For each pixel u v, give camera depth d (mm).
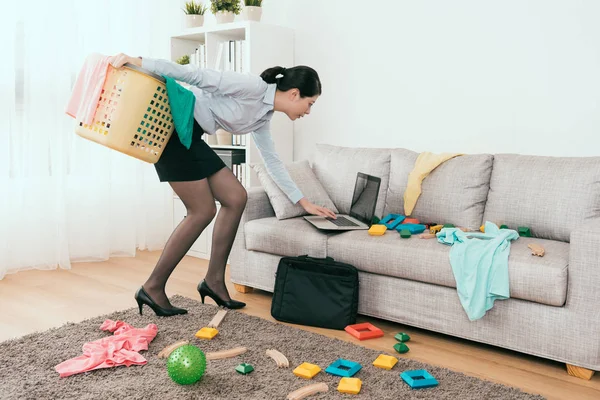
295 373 2025
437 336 2479
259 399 1843
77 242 3770
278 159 2869
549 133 2922
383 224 2857
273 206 3027
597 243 1984
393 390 1910
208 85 2396
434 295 2396
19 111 3453
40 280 3326
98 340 2238
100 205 3785
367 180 2943
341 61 3666
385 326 2605
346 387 1889
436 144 3316
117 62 2197
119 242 3934
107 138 2254
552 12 2850
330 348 2273
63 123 3549
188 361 1901
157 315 2627
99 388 1902
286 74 2510
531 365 2174
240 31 3805
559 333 2082
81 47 3656
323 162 3352
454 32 3178
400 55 3398
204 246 3834
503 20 3006
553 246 2348
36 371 2033
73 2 3553
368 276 2596
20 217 3508
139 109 2246
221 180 2688
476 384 1955
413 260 2410
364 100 3590
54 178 3557
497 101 3070
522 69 2971
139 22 3967
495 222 2697
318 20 3742
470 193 2781
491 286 2182
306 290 2586
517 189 2650
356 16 3559
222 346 2279
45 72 3480
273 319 2686
